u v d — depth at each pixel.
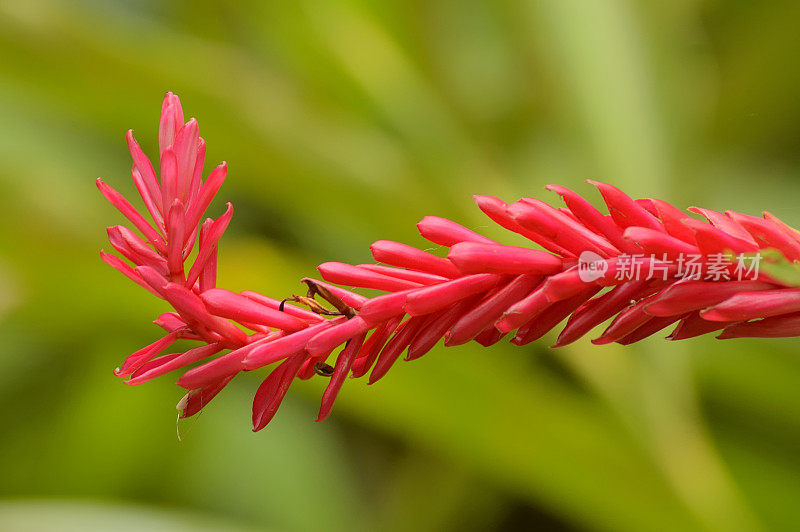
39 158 1.64
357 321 0.63
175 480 1.55
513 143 1.74
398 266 0.64
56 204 1.55
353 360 0.63
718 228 0.63
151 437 1.57
